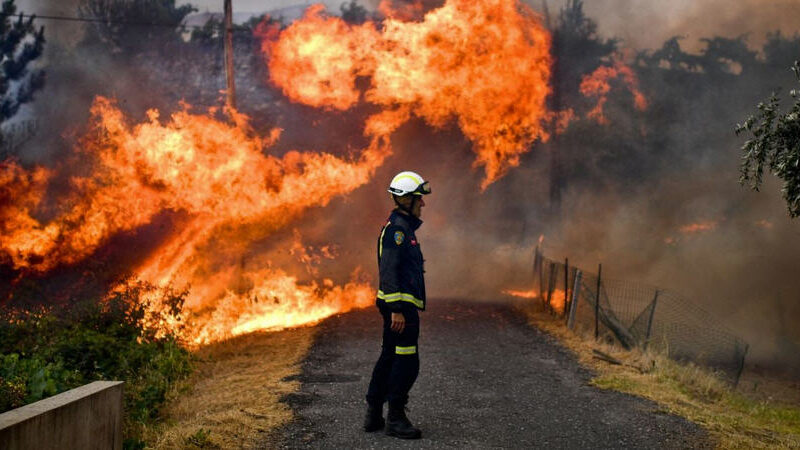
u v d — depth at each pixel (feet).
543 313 36.60
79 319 26.05
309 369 23.91
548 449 16.71
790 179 17.71
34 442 10.59
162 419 18.19
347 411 19.06
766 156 18.43
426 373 23.67
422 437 17.17
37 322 25.35
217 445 16.06
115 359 22.09
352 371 23.76
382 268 16.83
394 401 16.98
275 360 25.55
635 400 21.07
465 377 23.27
